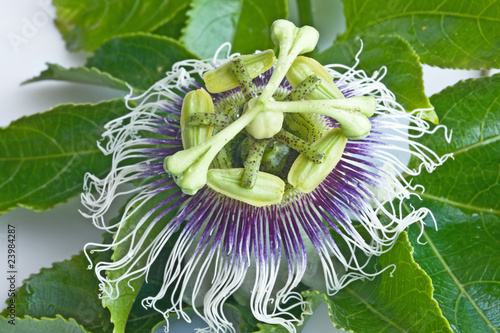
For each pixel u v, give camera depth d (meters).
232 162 0.24
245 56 0.24
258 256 0.24
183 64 0.25
